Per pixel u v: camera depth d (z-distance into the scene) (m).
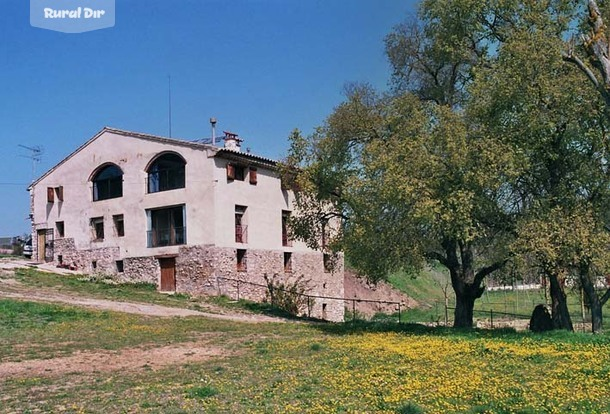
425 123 24.98
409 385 13.04
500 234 26.42
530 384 12.93
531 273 27.34
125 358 19.16
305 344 21.75
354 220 26.59
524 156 23.33
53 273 43.44
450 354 18.02
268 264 43.84
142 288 41.75
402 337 23.80
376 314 55.75
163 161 42.84
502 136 23.81
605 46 12.57
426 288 74.44
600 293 28.69
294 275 46.50
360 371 15.40
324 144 31.50
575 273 26.23
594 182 24.53
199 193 40.44
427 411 10.84
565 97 23.17
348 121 30.69
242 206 42.16
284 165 35.22
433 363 16.41
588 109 23.27
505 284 30.83
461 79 30.88
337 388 13.20
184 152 41.44
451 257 29.81
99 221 46.19
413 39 32.03
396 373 14.81
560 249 22.92
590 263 24.22
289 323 31.27
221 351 20.66
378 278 27.53
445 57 29.11
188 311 33.62
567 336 22.20
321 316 49.03
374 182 25.03
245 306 37.88
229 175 40.84
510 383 13.09
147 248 42.72
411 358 17.42
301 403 11.87
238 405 11.87
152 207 42.56
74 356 19.33
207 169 40.28
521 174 24.69
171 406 11.96
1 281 37.59
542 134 23.98
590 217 23.30
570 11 25.48
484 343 20.41
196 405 11.96
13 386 14.57
